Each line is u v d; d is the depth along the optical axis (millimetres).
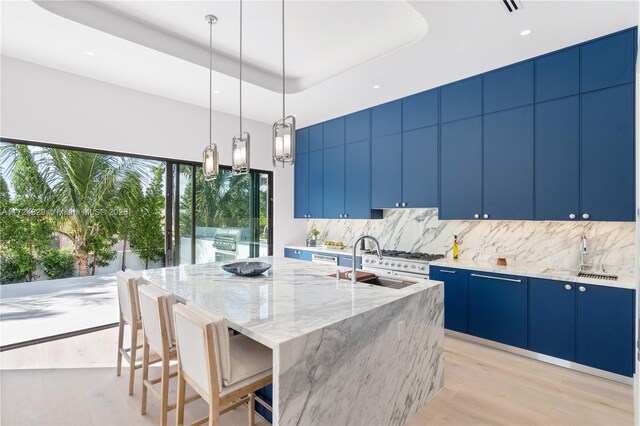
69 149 3500
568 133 2832
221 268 2982
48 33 2621
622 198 2566
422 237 4250
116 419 2100
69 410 2182
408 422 2082
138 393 2395
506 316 3062
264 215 5309
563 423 2064
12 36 2674
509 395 2371
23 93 3107
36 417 2105
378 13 2629
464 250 3850
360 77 3443
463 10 2277
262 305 1861
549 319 2820
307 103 4254
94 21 2553
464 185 3506
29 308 3324
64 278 3531
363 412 1769
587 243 3006
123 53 2947
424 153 3848
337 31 2885
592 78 2707
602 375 2570
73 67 3242
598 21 2438
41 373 2676
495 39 2688
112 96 3643
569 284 2715
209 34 2951
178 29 2879
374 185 4371
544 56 2973
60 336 3418
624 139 2557
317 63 3506
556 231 3188
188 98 4090
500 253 3562
